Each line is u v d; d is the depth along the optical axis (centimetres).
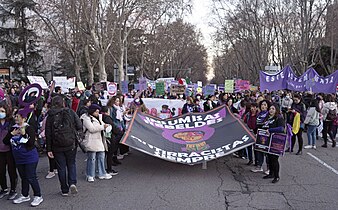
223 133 967
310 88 1780
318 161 1042
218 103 1395
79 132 710
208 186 776
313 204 663
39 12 3750
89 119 789
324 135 1288
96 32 3284
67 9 3403
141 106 1217
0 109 674
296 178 848
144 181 812
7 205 653
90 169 805
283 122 818
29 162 643
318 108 1245
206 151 906
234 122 1006
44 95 1269
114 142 870
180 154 894
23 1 4034
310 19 3119
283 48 3931
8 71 2886
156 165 969
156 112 1509
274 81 1792
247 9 3853
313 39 3541
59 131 676
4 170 696
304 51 3159
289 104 1611
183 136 966
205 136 963
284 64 3938
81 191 734
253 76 4281
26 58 4256
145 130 955
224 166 972
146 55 6131
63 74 5509
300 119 1141
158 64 6588
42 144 1036
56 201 673
